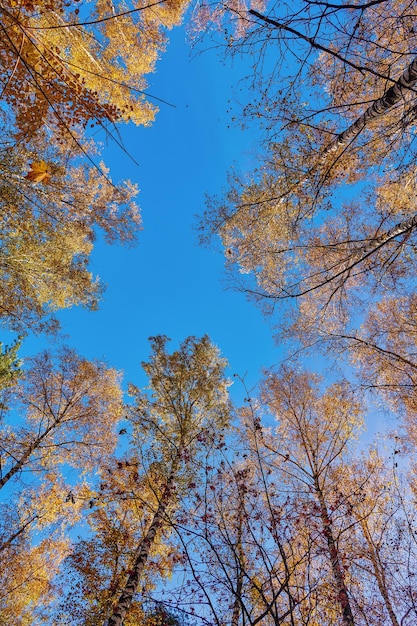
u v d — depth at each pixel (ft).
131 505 23.80
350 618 11.92
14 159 20.44
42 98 13.43
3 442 28.94
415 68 9.71
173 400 28.89
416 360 21.27
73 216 26.63
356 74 13.44
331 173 16.47
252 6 12.82
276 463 22.56
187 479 21.04
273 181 19.34
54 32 17.95
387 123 15.35
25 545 29.78
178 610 10.62
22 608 31.53
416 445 22.45
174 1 25.27
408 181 15.98
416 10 10.61
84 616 21.09
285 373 25.91
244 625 9.77
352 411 23.22
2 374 28.02
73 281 29.60
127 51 25.98
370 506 19.67
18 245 24.82
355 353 21.58
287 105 13.96
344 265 19.36
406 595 13.57
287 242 21.15
